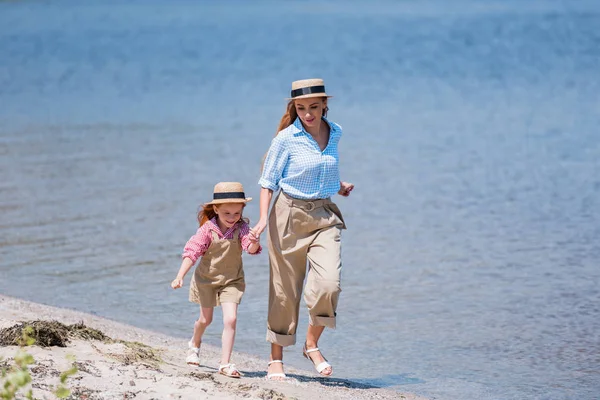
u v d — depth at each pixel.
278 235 14.66
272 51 94.38
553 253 24.22
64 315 18.72
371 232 26.84
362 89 64.00
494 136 43.38
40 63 83.38
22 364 11.16
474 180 33.88
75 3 195.88
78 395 11.72
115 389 12.16
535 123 47.00
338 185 14.81
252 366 16.16
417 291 21.12
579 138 42.25
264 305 20.05
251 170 35.91
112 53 93.69
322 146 14.66
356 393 14.42
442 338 17.83
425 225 27.56
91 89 64.62
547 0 187.00
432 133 44.59
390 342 17.64
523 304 19.97
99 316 19.06
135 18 149.75
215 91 63.06
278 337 14.98
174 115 51.25
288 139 14.42
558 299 20.30
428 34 111.56
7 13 159.88
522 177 34.22
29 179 33.94
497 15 141.12
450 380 15.48
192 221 28.05
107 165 36.81
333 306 14.48
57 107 54.72
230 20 143.25
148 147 40.97
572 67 76.00
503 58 84.94
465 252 24.52
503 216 28.52
